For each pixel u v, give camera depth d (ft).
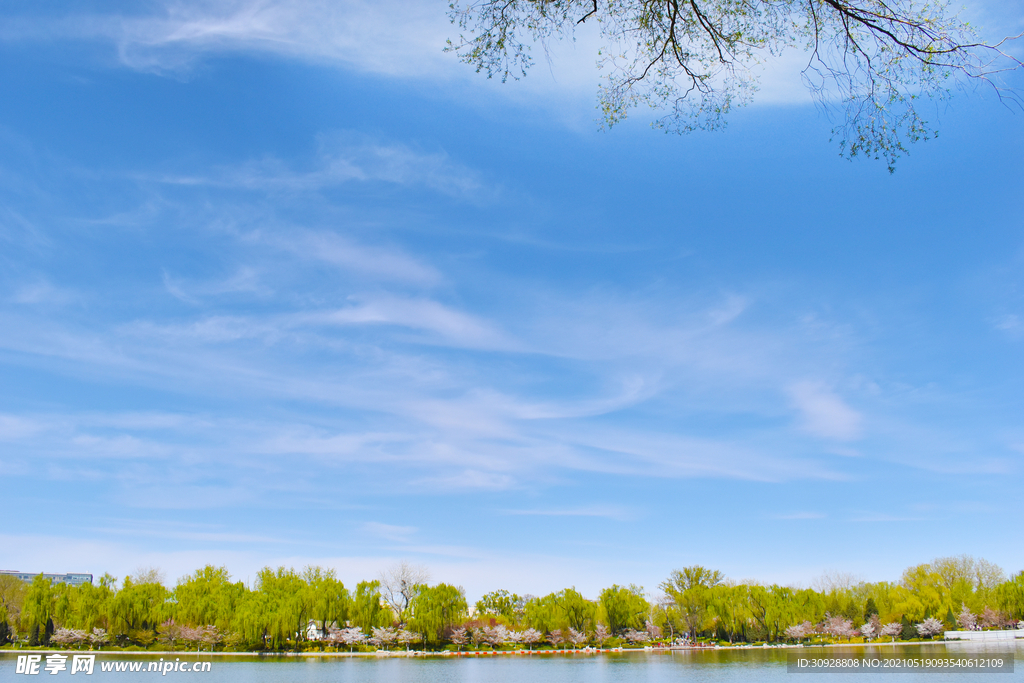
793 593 267.18
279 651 211.00
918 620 256.93
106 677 142.41
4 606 207.92
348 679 137.39
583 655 215.10
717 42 27.76
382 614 228.22
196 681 133.49
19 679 139.95
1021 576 249.55
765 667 162.30
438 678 139.95
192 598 216.13
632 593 262.67
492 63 29.71
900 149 24.89
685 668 162.61
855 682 132.26
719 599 257.96
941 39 22.47
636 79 30.09
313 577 247.50
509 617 257.14
